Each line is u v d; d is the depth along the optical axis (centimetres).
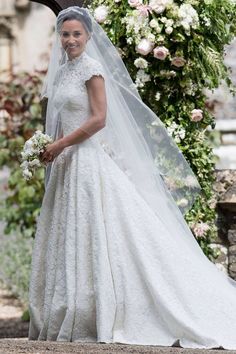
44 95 1074
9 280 1867
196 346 961
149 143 1092
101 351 882
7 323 1588
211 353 895
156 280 987
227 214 1241
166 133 1098
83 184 1007
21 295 1781
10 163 1750
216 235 1210
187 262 1006
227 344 966
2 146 1742
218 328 981
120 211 1004
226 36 1184
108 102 1046
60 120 1051
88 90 1021
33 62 2738
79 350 888
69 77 1029
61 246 1012
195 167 1176
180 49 1154
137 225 1003
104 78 1027
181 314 978
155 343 975
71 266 996
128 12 1149
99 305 977
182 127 1168
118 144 1047
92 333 995
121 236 998
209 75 1170
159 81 1170
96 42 1060
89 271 995
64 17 1025
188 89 1170
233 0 1180
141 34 1145
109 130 1044
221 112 1923
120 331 987
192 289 994
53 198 1033
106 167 1015
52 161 1039
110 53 1066
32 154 1029
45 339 1012
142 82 1162
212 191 1224
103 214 1002
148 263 992
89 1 1229
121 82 1074
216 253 1224
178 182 1115
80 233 998
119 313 988
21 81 1777
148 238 1002
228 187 1233
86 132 1011
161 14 1145
